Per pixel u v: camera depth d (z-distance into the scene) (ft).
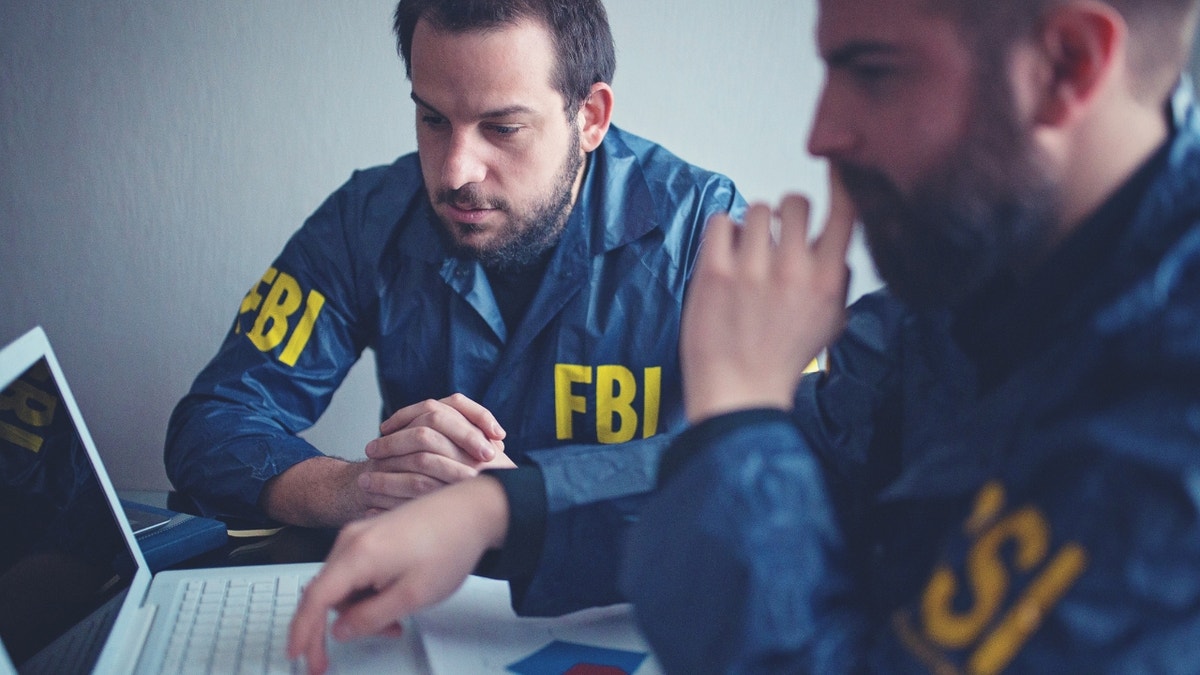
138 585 2.66
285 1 5.30
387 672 2.24
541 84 3.64
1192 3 1.72
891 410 2.52
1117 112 1.72
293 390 4.23
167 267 5.66
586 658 2.33
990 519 1.57
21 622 2.14
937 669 1.53
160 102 5.43
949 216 1.79
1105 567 1.40
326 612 2.18
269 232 5.63
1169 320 1.52
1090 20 1.63
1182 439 1.41
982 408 1.93
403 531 2.27
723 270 2.00
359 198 4.42
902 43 1.74
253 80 5.41
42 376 2.50
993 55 1.69
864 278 5.27
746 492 1.74
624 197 4.15
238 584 2.74
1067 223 1.81
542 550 2.42
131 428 5.87
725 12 5.27
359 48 5.37
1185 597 1.36
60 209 5.57
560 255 4.04
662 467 1.89
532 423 4.06
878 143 1.82
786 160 5.52
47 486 2.35
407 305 4.24
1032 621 1.44
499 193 3.73
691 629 1.74
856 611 1.76
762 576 1.67
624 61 5.29
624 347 4.06
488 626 2.47
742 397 1.89
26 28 5.33
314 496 3.43
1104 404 1.57
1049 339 1.85
